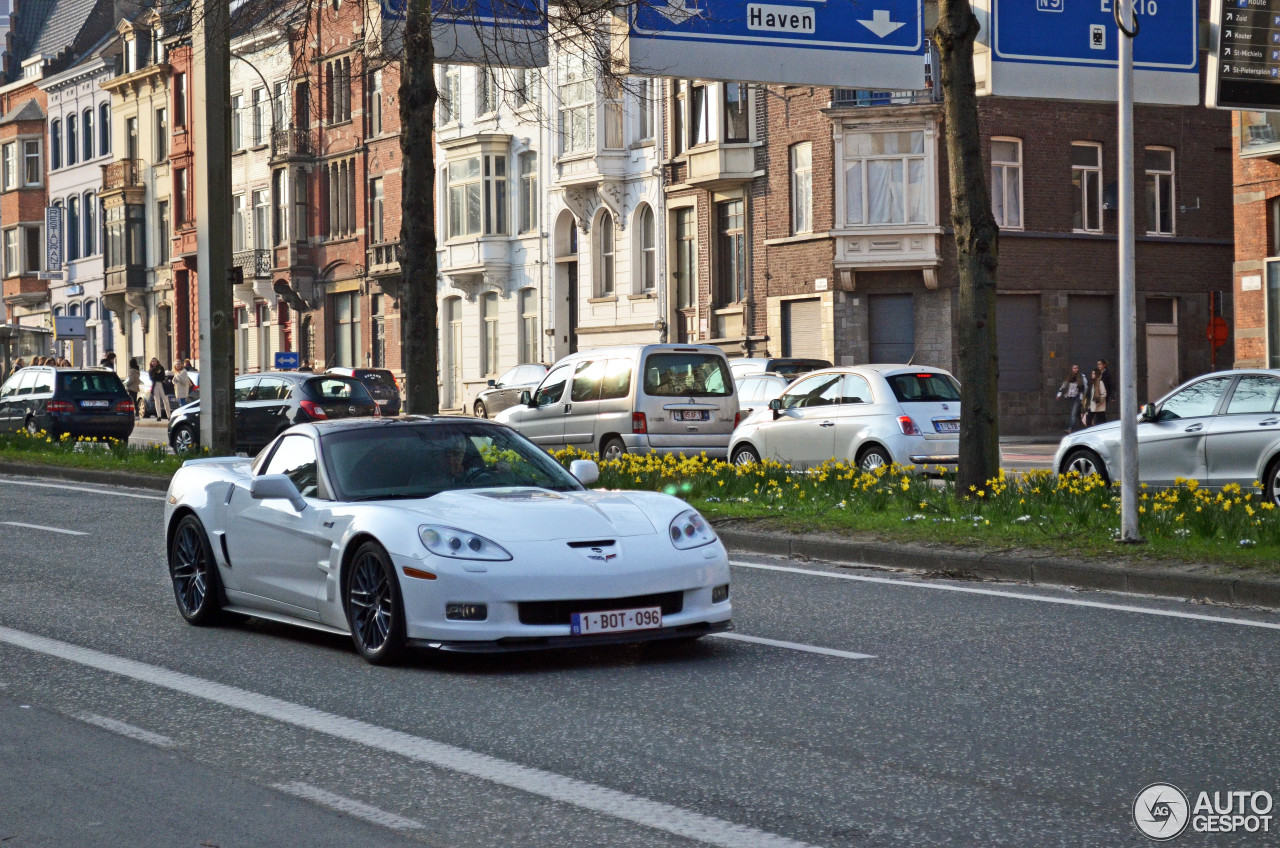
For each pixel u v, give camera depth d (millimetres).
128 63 81188
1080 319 46875
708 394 25703
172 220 77000
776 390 30531
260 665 9773
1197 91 24547
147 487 24875
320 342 68562
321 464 10555
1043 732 7547
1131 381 13906
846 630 10727
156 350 79500
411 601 9312
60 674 9492
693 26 23219
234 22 23188
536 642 9117
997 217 45750
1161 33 24281
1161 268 47938
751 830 5953
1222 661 9391
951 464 22250
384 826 6105
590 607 9203
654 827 6020
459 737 7656
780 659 9648
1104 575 12703
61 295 87688
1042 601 12016
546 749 7363
